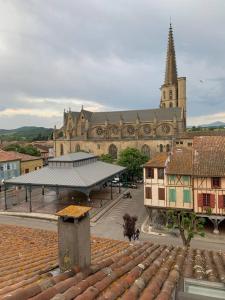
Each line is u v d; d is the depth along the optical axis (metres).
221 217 42.50
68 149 118.25
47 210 55.78
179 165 46.31
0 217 52.91
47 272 8.99
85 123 118.56
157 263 10.88
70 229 8.73
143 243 16.05
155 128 108.25
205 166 44.25
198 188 43.78
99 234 43.59
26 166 82.50
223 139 48.41
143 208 57.41
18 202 62.59
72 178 56.44
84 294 6.95
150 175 47.34
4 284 8.38
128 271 9.44
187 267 11.69
